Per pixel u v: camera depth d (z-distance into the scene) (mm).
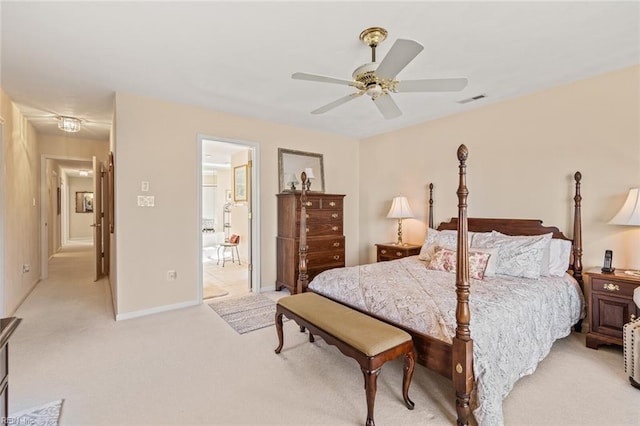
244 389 2074
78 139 5543
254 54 2465
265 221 4504
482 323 1822
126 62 2604
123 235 3334
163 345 2715
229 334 2961
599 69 2770
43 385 2096
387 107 2641
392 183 4941
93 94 3354
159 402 1929
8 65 2666
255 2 1831
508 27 2088
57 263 6574
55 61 2586
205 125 3881
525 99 3373
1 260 3156
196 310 3631
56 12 1920
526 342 2051
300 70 2748
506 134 3533
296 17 1976
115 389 2061
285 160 4648
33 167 4691
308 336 2932
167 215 3613
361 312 2336
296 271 4184
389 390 2072
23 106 3730
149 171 3484
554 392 2008
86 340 2799
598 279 2588
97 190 5137
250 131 4289
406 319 2025
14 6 1850
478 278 2693
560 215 3154
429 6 1864
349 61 2582
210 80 2973
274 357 2520
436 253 3152
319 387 2104
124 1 1816
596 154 2922
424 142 4434
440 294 2221
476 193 3816
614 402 1904
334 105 2568
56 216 8117
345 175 5391
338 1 1817
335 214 4633
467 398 1646
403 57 1804
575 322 2756
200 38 2230
